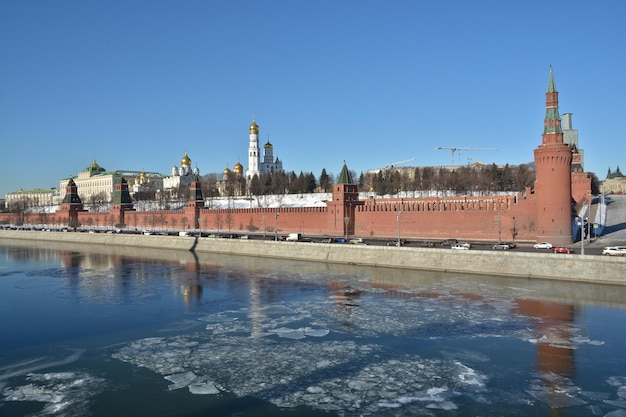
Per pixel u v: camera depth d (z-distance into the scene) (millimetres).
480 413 29562
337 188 115375
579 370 35500
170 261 95000
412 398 31578
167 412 30188
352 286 64812
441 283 64750
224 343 42500
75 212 181000
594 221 98500
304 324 47781
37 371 37000
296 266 83625
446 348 40250
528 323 46438
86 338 45000
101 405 31219
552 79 84312
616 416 28906
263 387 33500
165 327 47938
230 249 105188
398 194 181375
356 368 36438
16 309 56406
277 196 194625
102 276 78188
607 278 60406
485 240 92062
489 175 186625
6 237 165750
